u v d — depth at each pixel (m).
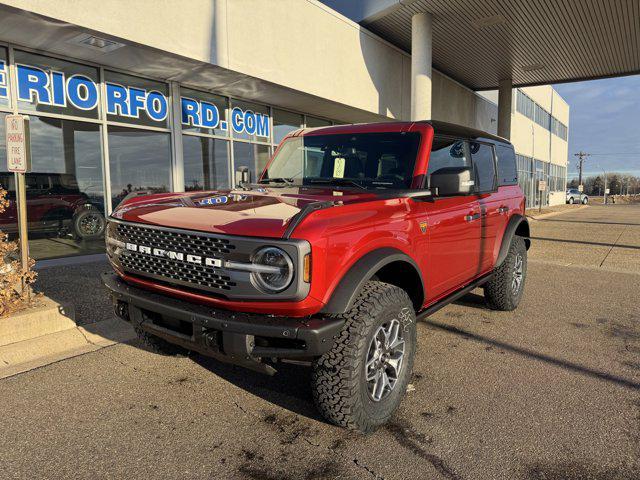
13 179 7.51
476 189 4.47
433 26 13.88
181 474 2.47
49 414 3.08
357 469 2.52
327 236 2.52
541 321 5.18
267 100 11.77
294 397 3.35
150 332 3.05
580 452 2.67
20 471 2.48
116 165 8.90
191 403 3.25
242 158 11.63
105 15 7.02
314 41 11.23
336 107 12.83
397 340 3.04
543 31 14.23
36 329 4.20
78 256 8.22
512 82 20.25
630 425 2.97
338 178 3.89
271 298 2.45
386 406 2.91
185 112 10.14
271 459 2.61
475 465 2.55
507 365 3.93
